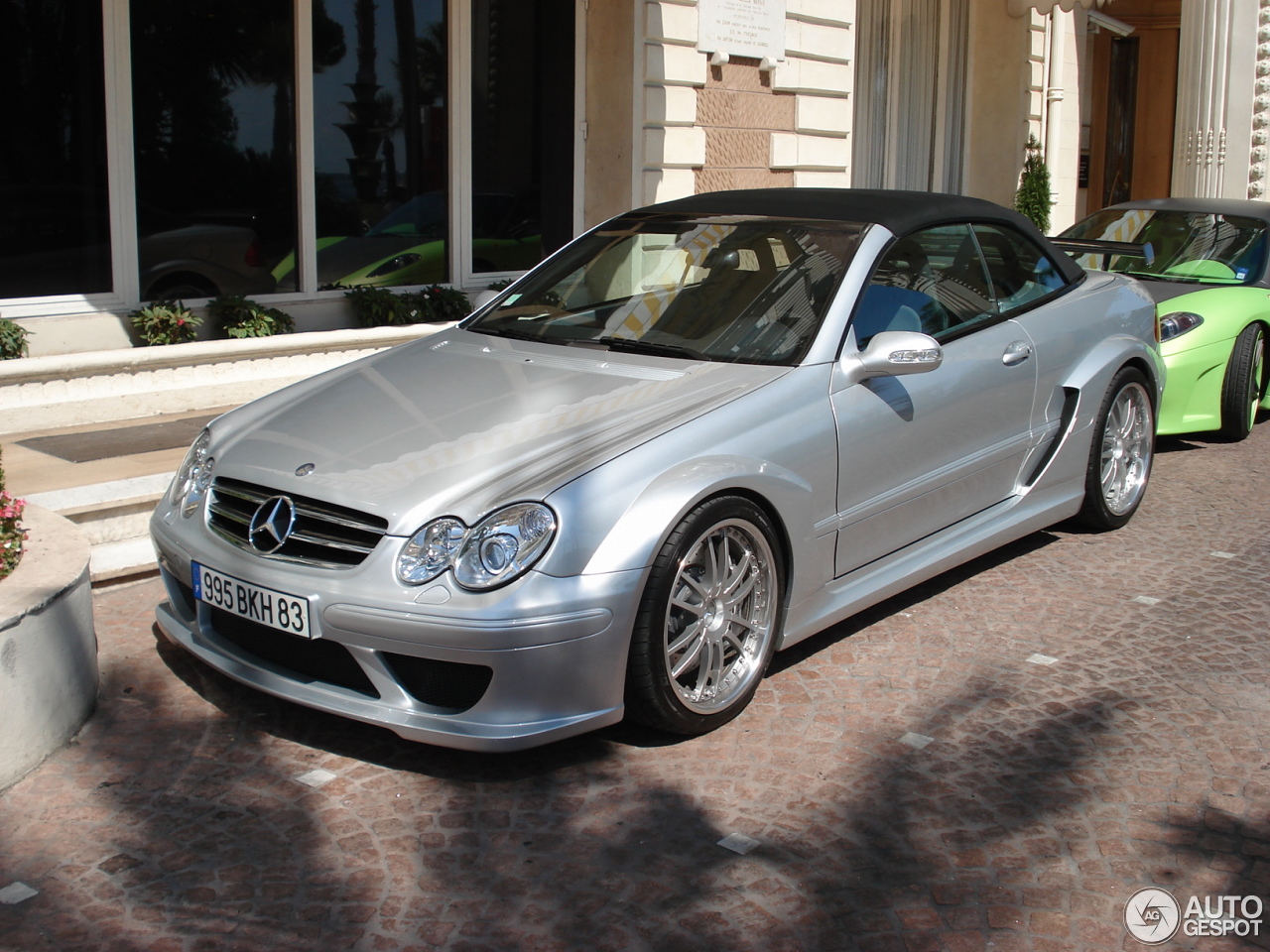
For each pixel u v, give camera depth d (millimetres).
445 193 9047
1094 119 18422
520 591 2986
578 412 3533
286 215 8117
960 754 3381
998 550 5234
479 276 9336
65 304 6988
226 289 7852
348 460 3395
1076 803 3125
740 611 3541
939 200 4699
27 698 3205
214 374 7066
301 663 3316
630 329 4180
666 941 2543
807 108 10891
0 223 6742
